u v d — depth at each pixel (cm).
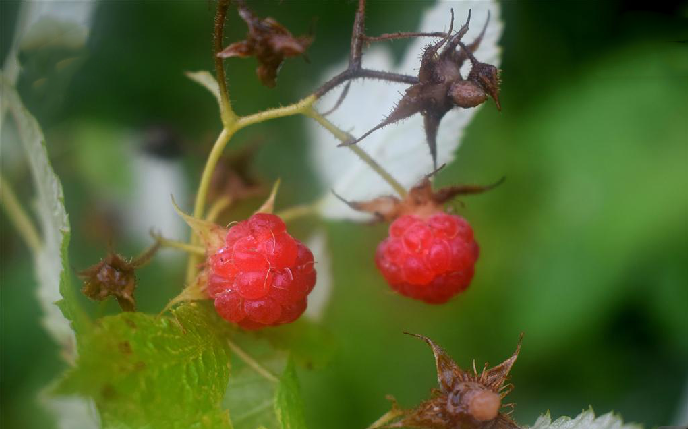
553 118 35
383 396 32
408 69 31
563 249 34
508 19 35
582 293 34
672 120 34
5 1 34
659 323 34
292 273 27
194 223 27
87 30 34
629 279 34
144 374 26
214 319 27
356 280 33
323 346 29
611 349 34
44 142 28
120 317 26
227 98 27
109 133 34
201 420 26
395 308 33
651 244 33
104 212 33
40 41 34
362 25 27
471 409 26
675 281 33
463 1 30
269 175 33
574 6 35
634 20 35
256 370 28
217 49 27
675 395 34
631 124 34
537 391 34
